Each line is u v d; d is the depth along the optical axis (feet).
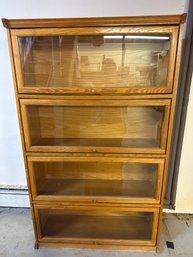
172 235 5.39
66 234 5.12
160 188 4.41
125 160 4.30
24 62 3.94
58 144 4.49
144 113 4.67
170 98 3.79
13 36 3.62
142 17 3.37
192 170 5.62
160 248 5.00
